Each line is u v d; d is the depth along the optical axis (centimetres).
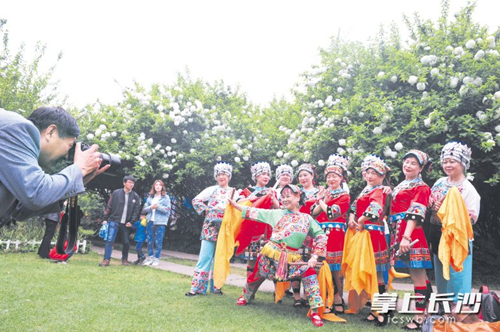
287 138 930
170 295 466
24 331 301
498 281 695
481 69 626
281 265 396
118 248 1136
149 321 348
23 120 150
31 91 1195
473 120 598
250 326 351
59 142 170
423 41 717
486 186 756
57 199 153
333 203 446
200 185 1107
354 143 680
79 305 390
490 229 860
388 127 670
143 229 774
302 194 436
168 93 1034
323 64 869
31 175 145
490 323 272
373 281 381
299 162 812
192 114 1019
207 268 496
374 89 730
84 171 168
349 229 429
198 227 1099
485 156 644
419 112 640
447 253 335
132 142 980
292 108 1006
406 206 386
